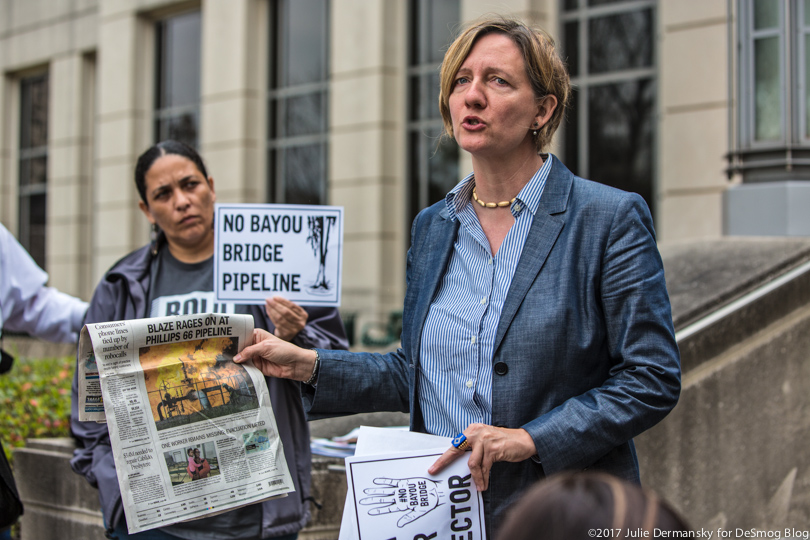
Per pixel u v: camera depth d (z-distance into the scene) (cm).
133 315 255
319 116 1165
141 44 1362
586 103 932
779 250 395
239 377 210
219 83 1219
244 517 235
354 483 178
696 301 355
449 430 183
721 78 804
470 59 184
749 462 344
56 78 1532
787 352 357
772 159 503
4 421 410
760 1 523
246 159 1199
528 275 176
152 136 1366
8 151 1641
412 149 1060
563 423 163
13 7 1603
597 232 175
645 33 893
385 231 1056
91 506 325
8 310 301
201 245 267
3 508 260
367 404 207
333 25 1093
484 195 193
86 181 1518
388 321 1026
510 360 172
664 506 92
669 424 329
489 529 174
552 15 938
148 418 199
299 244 250
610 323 172
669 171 840
